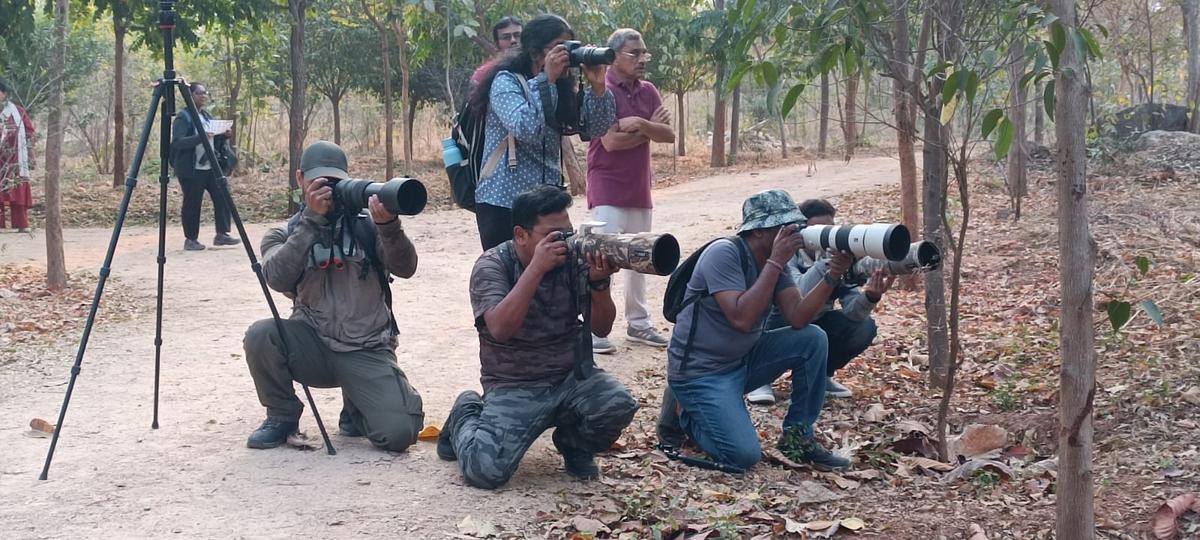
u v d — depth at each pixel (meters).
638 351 6.62
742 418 4.66
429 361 6.46
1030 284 8.26
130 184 4.56
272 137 28.62
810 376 4.80
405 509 4.03
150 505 4.04
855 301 5.09
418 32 15.32
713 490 4.39
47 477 4.33
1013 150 10.52
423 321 7.52
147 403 5.46
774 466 4.79
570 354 4.42
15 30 14.37
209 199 15.92
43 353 6.51
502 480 4.24
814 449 4.83
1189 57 16.03
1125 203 10.52
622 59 6.23
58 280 8.41
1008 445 5.17
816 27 4.18
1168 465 4.58
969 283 8.47
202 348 6.67
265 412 5.30
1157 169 12.50
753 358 4.88
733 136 21.17
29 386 5.80
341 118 29.08
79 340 6.84
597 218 6.37
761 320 4.76
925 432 5.25
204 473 4.38
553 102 5.21
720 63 16.58
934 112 4.56
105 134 22.69
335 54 22.31
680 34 17.12
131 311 7.78
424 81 22.69
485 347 4.42
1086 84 3.23
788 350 4.80
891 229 3.94
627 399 4.30
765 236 4.63
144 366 6.21
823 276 4.78
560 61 5.11
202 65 25.19
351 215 4.66
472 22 13.95
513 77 5.23
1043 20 3.36
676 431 4.98
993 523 4.14
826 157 20.36
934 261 4.38
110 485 4.25
